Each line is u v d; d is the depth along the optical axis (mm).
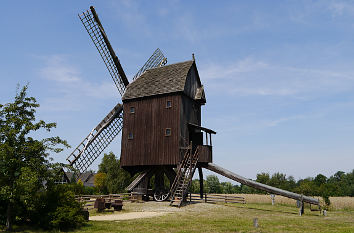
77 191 25625
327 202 28797
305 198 21562
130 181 40000
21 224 13023
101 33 30109
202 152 24859
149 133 25359
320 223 15797
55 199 13367
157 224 14023
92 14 29812
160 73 28125
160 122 25109
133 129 26203
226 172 24391
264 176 71688
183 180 22672
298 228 13891
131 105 26969
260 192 69750
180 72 26516
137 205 21859
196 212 19297
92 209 19922
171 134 24359
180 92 24844
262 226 14172
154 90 26125
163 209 19984
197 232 12180
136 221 14852
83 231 12148
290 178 85688
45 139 12945
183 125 24875
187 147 24062
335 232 12719
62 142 13281
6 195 11516
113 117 31062
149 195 26172
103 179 43219
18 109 12773
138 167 26500
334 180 141750
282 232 12570
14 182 11812
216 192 84500
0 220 12344
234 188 103062
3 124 12367
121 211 19062
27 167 11641
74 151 27984
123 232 11961
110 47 30344
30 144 12414
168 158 23969
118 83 31156
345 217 19672
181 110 24766
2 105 12594
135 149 25641
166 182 38906
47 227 12617
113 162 41375
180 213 18484
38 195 13375
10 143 12211
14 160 11742
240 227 13641
